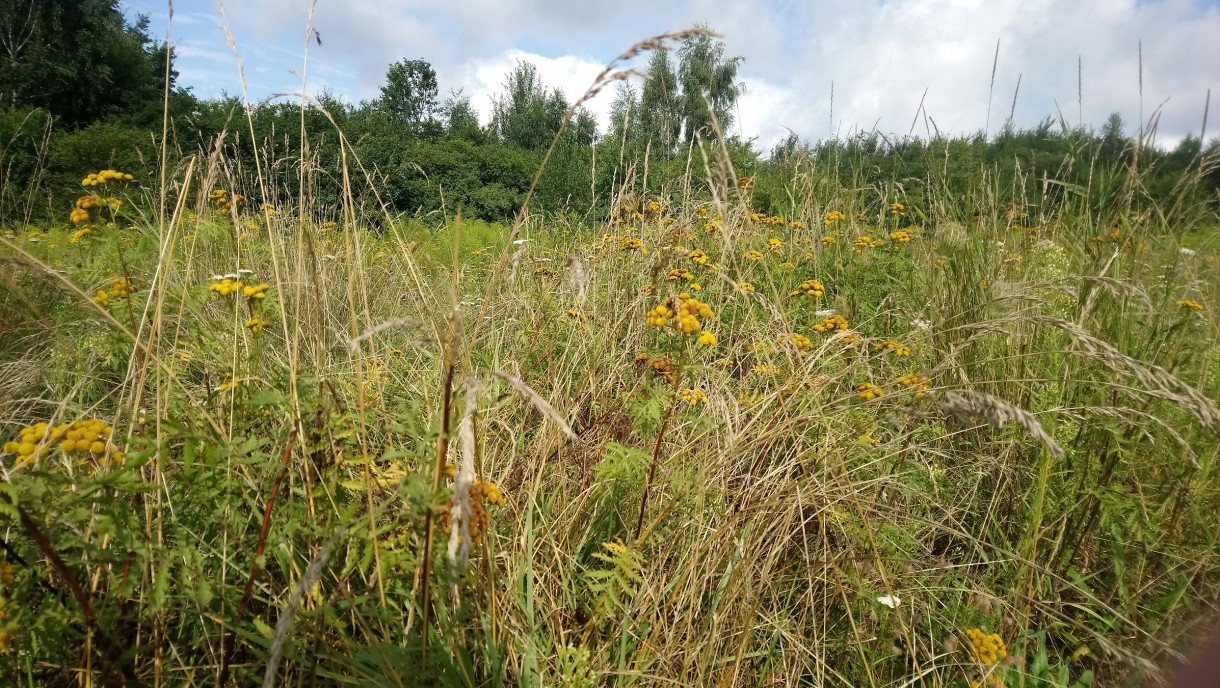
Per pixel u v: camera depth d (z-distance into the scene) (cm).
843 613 212
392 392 261
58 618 122
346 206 192
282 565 161
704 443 236
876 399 214
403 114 3631
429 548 127
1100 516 224
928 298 344
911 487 247
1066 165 327
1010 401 254
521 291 370
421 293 200
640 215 435
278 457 156
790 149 568
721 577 198
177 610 147
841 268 446
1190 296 277
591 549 214
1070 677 203
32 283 322
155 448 127
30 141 922
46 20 2245
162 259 166
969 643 188
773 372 257
